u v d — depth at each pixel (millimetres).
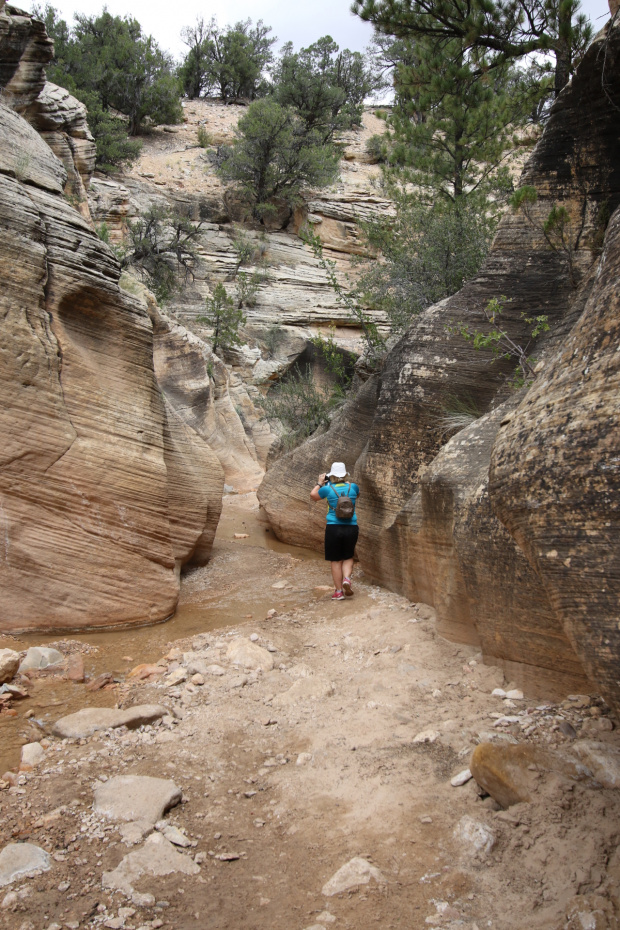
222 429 19844
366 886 2645
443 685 4363
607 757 3197
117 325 6504
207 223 33938
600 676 2549
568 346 3057
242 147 35812
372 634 5555
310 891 2662
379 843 2910
